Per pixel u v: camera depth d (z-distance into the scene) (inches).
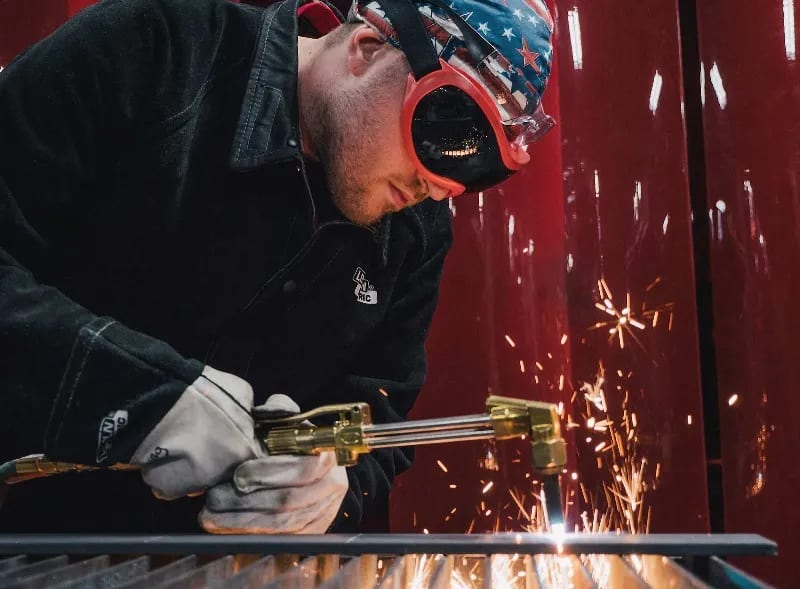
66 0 92.0
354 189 52.7
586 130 90.3
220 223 53.7
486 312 90.3
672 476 87.2
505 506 88.2
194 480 43.8
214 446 43.8
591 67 90.3
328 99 52.9
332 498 47.0
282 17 56.5
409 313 63.5
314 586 31.1
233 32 55.5
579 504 88.5
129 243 52.3
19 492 55.6
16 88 47.7
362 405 43.7
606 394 88.8
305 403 60.5
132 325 53.9
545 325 89.6
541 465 37.2
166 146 51.7
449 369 90.7
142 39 50.7
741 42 88.2
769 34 87.2
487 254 90.4
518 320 90.1
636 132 89.5
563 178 90.3
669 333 88.2
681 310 88.1
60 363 44.1
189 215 53.2
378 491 58.9
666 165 89.0
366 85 51.0
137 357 44.3
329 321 57.9
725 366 89.1
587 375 89.4
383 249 58.5
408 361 63.6
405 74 50.1
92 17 49.8
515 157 50.5
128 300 53.4
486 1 49.7
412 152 49.6
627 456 87.9
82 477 55.8
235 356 56.0
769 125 87.3
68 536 35.2
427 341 91.3
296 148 53.2
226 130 54.1
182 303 54.1
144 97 51.4
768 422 87.3
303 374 58.4
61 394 43.9
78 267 52.6
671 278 88.5
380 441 42.2
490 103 49.0
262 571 30.0
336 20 60.9
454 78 48.6
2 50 91.7
